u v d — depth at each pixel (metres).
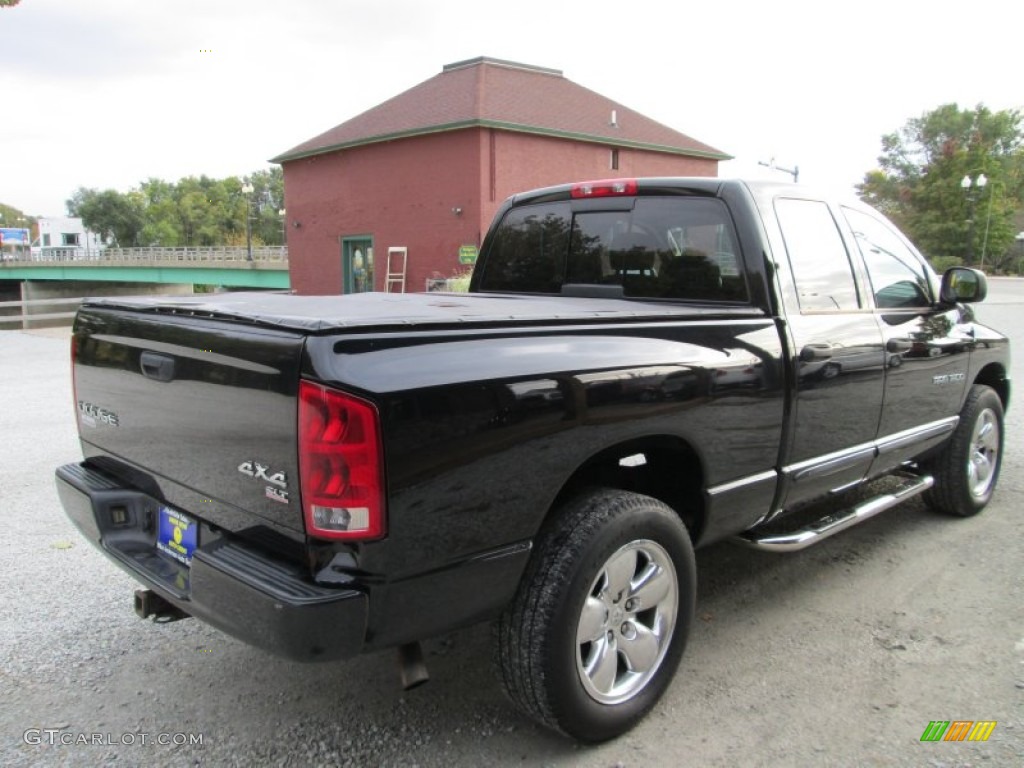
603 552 2.61
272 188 127.44
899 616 3.74
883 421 3.98
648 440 2.88
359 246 36.28
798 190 3.74
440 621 2.35
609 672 2.72
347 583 2.17
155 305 2.72
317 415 2.10
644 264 3.77
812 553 4.53
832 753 2.71
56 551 4.47
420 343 2.27
